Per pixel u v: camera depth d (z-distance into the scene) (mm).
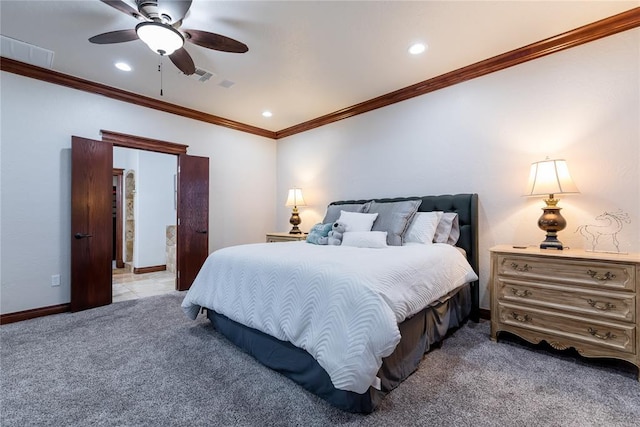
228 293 2189
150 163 5473
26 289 2895
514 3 2047
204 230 4230
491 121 2832
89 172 3205
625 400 1537
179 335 2434
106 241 3326
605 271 1831
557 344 2002
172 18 1922
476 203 2846
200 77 3152
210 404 1523
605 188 2268
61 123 3123
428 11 2133
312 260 1808
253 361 1984
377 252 2125
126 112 3590
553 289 2016
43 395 1605
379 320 1374
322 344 1457
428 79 3168
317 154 4523
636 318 1726
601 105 2289
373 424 1365
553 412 1442
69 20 2217
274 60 2803
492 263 2305
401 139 3504
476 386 1667
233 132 4676
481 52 2662
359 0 2021
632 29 2172
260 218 5008
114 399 1568
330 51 2650
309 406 1502
